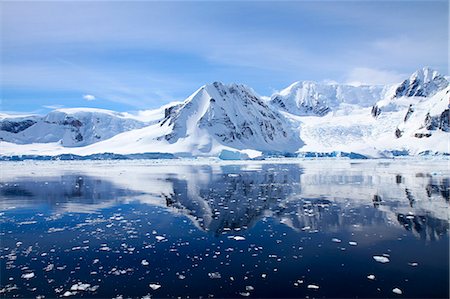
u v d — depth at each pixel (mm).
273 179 45375
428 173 51062
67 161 117562
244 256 14672
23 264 14031
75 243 16766
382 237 17109
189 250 15555
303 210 24031
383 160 101938
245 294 11117
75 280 12391
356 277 12320
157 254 15055
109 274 12914
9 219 22188
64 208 25891
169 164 90500
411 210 23281
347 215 22125
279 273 12797
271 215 22625
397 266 13289
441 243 16031
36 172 61781
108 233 18531
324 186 37156
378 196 29516
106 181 44406
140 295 11195
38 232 18828
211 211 24203
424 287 11430
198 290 11484
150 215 23047
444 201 26656
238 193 32688
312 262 13867
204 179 46031
